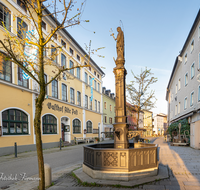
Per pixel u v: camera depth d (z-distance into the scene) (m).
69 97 21.67
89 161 5.64
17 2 13.30
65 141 21.09
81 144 22.09
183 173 5.98
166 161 8.26
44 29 16.42
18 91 13.29
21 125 13.48
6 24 12.27
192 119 15.77
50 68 17.62
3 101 11.90
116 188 4.52
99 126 32.72
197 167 6.95
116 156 5.06
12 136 12.35
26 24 13.81
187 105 19.08
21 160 9.52
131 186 4.55
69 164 8.58
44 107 16.44
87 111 27.39
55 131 18.28
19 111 13.41
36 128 4.29
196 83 15.65
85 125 26.05
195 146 13.66
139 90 16.17
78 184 4.99
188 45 18.80
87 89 27.77
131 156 5.03
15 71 13.09
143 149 5.25
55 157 10.80
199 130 13.66
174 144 16.89
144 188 4.50
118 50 6.43
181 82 22.45
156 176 5.38
